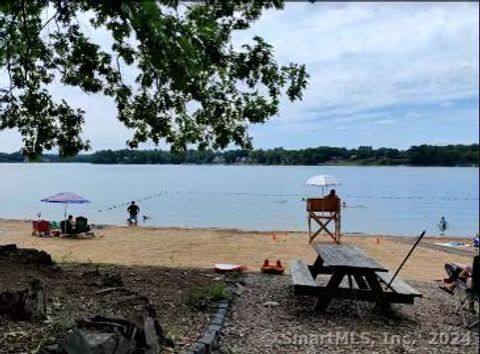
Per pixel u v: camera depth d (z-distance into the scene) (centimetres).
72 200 2302
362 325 739
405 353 628
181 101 1105
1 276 775
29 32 938
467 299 831
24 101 1127
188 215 3978
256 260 1500
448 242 2097
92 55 1055
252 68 917
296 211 4356
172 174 15238
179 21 557
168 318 688
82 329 489
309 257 1588
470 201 5906
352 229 3222
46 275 839
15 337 535
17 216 3706
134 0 455
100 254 1587
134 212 2784
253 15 869
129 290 786
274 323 731
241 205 4941
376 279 788
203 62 658
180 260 1463
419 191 7806
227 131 1089
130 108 1171
